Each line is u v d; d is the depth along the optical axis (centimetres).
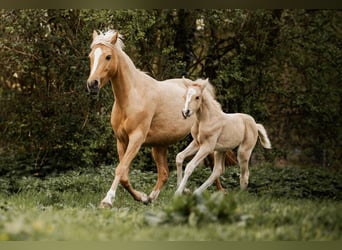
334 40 2066
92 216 830
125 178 1225
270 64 2075
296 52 2050
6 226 655
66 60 1888
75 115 1914
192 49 2070
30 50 1836
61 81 1919
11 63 1888
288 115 2180
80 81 1883
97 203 1304
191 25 2027
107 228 703
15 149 1989
